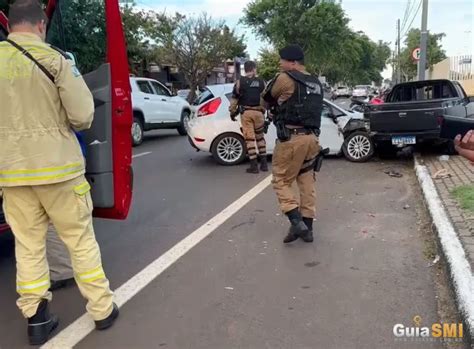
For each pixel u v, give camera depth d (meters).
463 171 7.70
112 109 3.65
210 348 3.16
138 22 23.73
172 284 4.11
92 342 3.27
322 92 4.83
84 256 3.29
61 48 3.98
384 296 3.78
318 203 6.52
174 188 7.70
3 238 5.35
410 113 8.73
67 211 3.18
